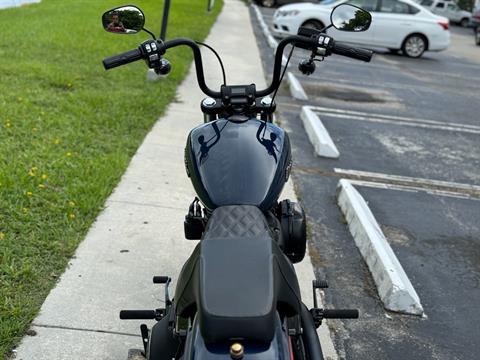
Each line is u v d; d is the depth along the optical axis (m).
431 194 5.93
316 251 4.51
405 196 5.81
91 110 6.97
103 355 3.15
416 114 9.35
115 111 7.08
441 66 15.48
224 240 2.16
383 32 16.41
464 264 4.57
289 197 5.46
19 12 14.86
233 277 2.01
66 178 5.04
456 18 32.88
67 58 9.74
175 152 6.18
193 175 2.63
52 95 7.48
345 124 8.26
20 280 3.64
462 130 8.57
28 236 4.12
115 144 6.13
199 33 14.55
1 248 3.91
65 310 3.46
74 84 8.12
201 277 2.02
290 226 3.15
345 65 13.58
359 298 3.94
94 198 4.79
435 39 16.52
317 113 8.73
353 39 16.41
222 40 14.38
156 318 2.80
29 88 7.66
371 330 3.62
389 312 3.82
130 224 4.56
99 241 4.26
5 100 7.00
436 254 4.69
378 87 11.32
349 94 10.34
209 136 2.71
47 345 3.17
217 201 2.47
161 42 2.99
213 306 1.91
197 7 20.89
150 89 8.36
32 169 5.09
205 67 10.82
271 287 1.98
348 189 5.38
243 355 1.89
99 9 16.73
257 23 19.47
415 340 3.57
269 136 2.73
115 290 3.71
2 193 4.63
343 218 5.12
